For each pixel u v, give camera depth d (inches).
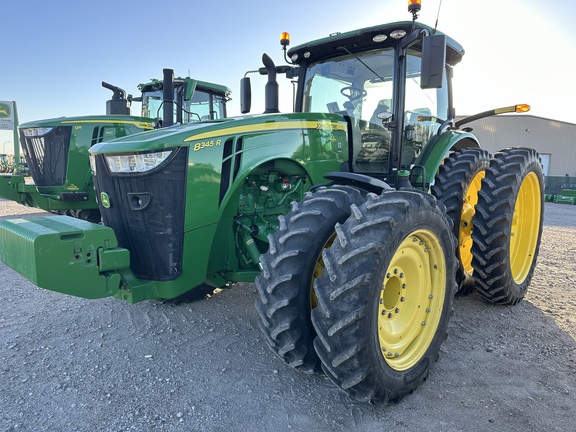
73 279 90.4
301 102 163.5
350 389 90.5
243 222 121.3
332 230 100.1
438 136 164.6
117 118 272.2
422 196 100.0
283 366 113.8
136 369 110.4
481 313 151.6
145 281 106.5
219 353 120.2
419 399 99.3
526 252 170.1
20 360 113.4
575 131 1368.1
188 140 105.0
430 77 117.1
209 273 117.6
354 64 150.0
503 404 96.7
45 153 259.0
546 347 124.6
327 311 86.3
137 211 106.2
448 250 108.3
